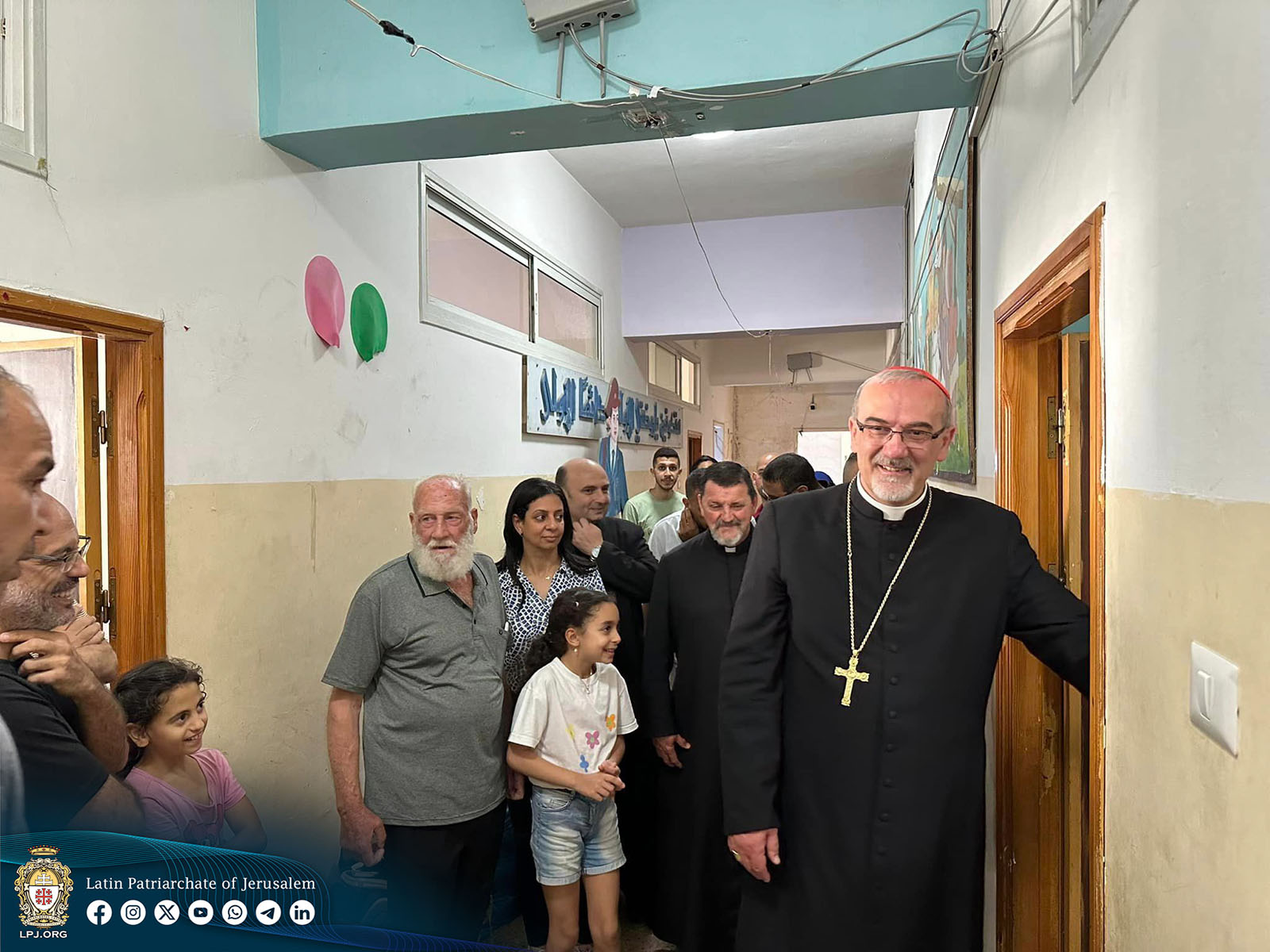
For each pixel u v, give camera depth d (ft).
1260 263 2.44
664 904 7.86
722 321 21.65
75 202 6.16
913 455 5.03
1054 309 5.28
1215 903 2.75
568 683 7.21
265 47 8.41
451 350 12.51
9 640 3.37
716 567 7.73
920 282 14.49
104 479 6.86
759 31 7.56
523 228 15.58
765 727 5.38
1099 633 4.17
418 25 8.21
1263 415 2.41
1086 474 6.14
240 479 7.95
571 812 7.21
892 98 7.84
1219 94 2.74
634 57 7.80
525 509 8.13
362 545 10.00
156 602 6.86
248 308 8.12
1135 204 3.59
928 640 5.08
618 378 21.88
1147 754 3.46
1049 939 6.35
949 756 5.01
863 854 5.07
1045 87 5.24
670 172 17.97
